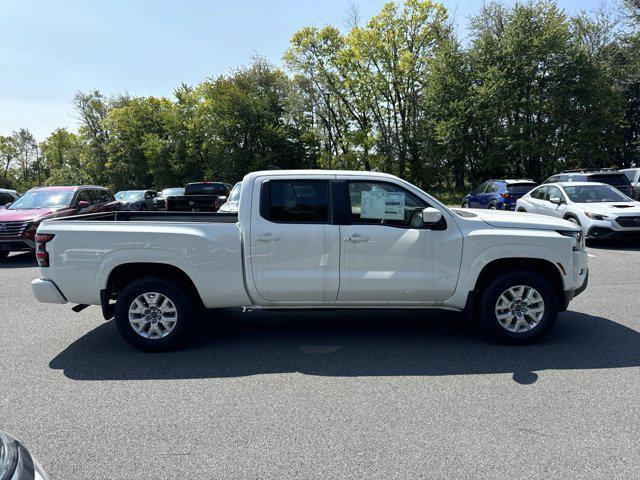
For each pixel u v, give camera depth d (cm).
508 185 1698
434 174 3781
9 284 848
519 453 283
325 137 4394
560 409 339
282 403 359
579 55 2623
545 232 470
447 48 3083
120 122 5172
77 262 464
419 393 372
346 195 474
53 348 496
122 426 326
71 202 1232
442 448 291
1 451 167
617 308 610
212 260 464
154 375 419
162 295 470
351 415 337
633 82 2956
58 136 7506
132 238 460
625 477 258
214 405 357
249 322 582
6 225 1051
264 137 4006
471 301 475
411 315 605
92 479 265
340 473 266
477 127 2920
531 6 2761
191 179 4675
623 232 1031
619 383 383
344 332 537
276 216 471
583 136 2625
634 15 2612
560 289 482
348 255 468
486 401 355
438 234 469
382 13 3553
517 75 2712
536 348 470
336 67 3944
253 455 287
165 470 273
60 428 324
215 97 4062
